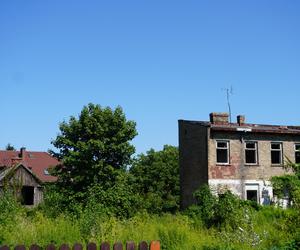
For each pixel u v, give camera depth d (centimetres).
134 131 4381
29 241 1148
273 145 3769
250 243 1298
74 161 4012
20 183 4603
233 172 3562
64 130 4234
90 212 1449
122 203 2528
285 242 1144
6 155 6456
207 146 3528
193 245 1202
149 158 6356
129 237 1238
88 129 4159
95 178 3925
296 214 1227
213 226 1869
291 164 3706
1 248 655
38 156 6656
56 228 1273
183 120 3922
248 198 3588
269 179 3641
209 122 3819
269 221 2036
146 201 4928
